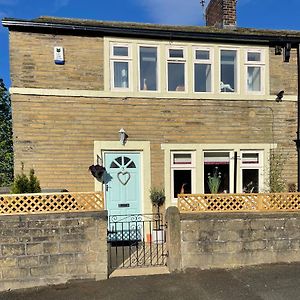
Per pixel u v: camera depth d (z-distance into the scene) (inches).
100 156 346.0
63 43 342.3
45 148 336.2
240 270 240.1
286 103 380.2
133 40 354.3
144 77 361.1
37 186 270.7
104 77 348.5
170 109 358.6
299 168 375.2
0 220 220.8
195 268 242.4
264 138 374.6
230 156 370.3
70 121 341.4
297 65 383.6
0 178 760.3
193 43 365.1
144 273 238.8
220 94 366.6
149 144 354.6
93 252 229.8
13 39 332.5
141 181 354.6
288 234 252.4
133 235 350.9
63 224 227.5
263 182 372.8
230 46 371.6
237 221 246.7
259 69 380.2
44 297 205.9
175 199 359.9
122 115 350.6
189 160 365.4
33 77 335.6
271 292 204.5
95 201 234.7
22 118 332.5
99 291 212.4
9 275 221.0
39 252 224.7
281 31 416.5
